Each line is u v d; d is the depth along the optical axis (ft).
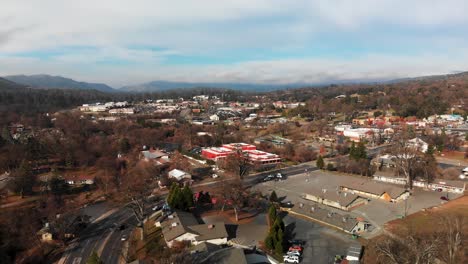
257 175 386.32
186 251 191.52
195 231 213.66
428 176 331.36
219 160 417.90
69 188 333.83
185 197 268.21
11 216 253.03
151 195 316.40
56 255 208.23
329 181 355.56
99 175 362.12
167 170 391.04
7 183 306.96
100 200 306.96
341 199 278.26
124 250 211.20
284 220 249.96
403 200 289.33
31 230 235.81
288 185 342.85
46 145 423.23
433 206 270.05
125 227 246.68
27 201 290.35
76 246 219.00
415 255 173.78
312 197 295.28
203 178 370.94
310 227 236.43
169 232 216.74
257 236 223.51
